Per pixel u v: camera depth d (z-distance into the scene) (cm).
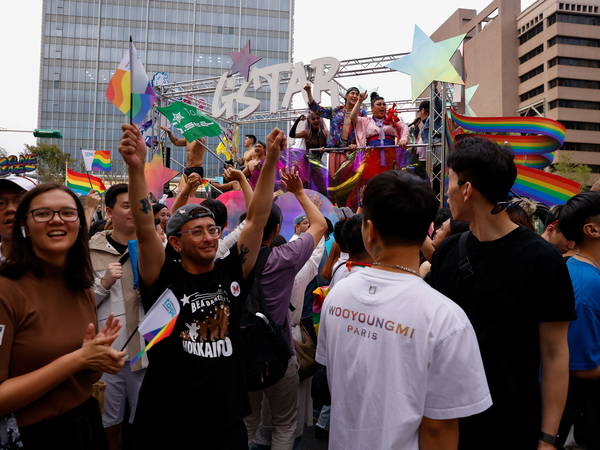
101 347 180
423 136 934
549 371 188
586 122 6100
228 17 6900
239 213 538
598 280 227
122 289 314
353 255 323
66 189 205
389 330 166
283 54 6956
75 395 197
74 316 202
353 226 317
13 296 182
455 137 717
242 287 252
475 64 7069
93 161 1144
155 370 227
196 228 234
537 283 187
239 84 1197
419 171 819
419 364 158
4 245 232
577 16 6078
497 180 193
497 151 195
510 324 190
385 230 174
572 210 247
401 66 776
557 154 6025
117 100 364
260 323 299
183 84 1197
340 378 179
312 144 936
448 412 155
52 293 198
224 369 229
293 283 331
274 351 303
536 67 6325
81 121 6644
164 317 202
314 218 327
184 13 6850
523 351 191
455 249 215
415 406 159
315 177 880
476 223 202
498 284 192
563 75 6025
